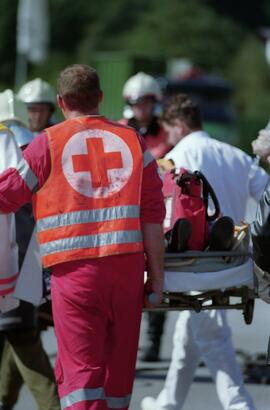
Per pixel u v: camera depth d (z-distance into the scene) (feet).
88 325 35.50
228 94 208.44
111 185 35.94
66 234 35.55
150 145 64.95
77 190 35.73
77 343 35.45
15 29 434.30
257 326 76.33
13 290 40.63
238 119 285.43
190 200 39.93
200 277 38.45
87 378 35.24
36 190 36.06
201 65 393.09
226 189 45.09
